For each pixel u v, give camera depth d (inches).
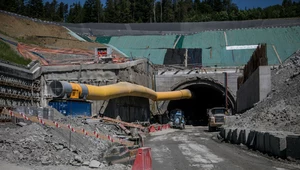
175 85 2223.2
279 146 606.9
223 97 2413.9
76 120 936.9
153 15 6382.9
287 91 1035.3
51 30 2864.2
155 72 2305.6
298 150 576.4
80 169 478.6
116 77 1401.3
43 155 520.7
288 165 545.3
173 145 916.6
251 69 1492.4
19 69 1184.8
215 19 5792.3
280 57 2677.2
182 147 860.6
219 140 1089.4
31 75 1253.1
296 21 3998.5
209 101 2871.6
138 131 1238.3
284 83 1173.7
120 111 1412.4
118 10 5964.6
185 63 2667.3
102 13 6092.5
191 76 2229.3
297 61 1381.6
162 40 3272.6
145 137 1189.1
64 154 554.9
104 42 3316.9
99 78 1400.1
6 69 1075.9
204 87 2524.6
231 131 992.9
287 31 3154.5
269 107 1010.1
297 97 923.4
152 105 2106.3
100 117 1207.6
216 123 1631.4
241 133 885.8
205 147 855.1
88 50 2365.9
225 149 802.8
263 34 3161.9
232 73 2203.5
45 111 855.7
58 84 1006.4
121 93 1315.2
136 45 3203.7
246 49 2878.9
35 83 1283.2
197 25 4143.7
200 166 555.5
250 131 815.7
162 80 2251.5
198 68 2380.7
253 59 1440.7
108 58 1503.4
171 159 642.2
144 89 1581.0
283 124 810.8
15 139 554.3
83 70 1403.8
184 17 6314.0
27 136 578.6
